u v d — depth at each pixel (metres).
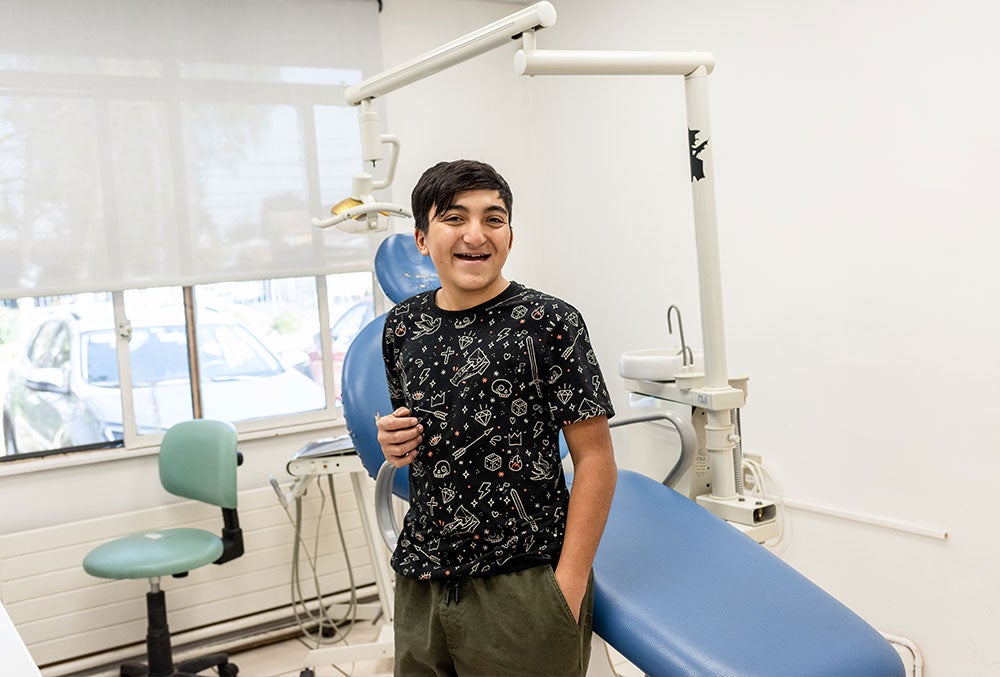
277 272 3.41
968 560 2.45
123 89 3.11
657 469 2.04
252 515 3.33
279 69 3.39
